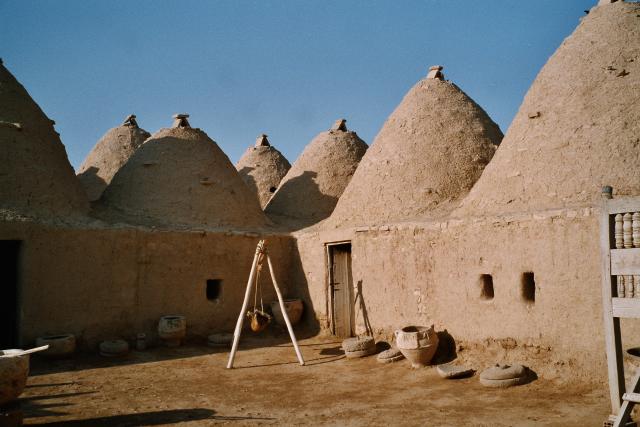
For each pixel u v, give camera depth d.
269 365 9.36
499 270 8.01
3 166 10.04
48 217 10.18
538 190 8.10
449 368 8.04
